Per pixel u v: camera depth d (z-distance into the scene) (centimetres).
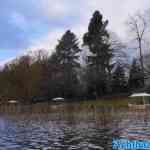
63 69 9344
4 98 9912
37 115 5794
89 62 8075
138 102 6256
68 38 9569
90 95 8200
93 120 4159
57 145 2267
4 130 3425
